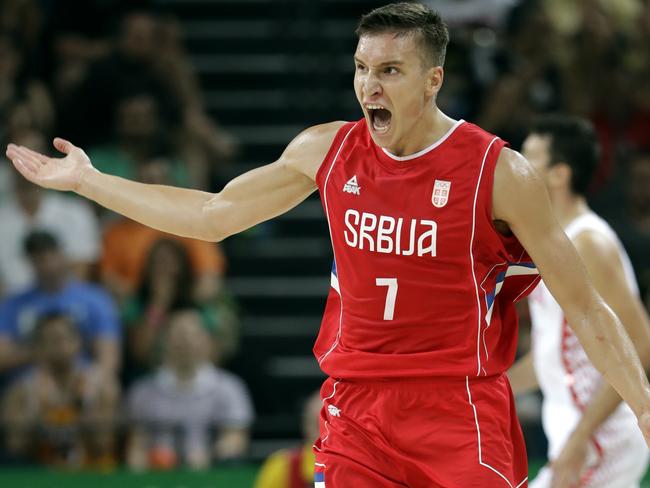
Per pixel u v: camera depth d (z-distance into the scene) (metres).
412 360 9.30
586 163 12.76
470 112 25.00
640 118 24.89
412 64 8.95
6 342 20.05
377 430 9.43
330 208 9.52
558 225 9.17
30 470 17.75
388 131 9.11
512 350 9.69
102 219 23.30
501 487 9.24
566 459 12.00
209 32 28.52
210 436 19.25
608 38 24.72
